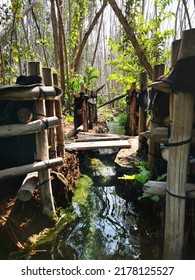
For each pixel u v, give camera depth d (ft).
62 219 9.07
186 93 5.47
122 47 25.46
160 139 6.93
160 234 8.07
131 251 7.47
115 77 29.60
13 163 8.60
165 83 5.75
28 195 7.42
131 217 9.57
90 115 23.63
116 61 29.17
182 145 5.71
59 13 26.16
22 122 7.56
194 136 5.88
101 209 10.30
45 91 7.96
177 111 5.62
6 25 19.08
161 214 8.15
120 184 12.10
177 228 6.05
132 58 26.55
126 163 12.18
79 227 8.84
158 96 8.57
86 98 20.76
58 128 11.66
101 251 7.51
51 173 9.64
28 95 7.42
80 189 11.90
